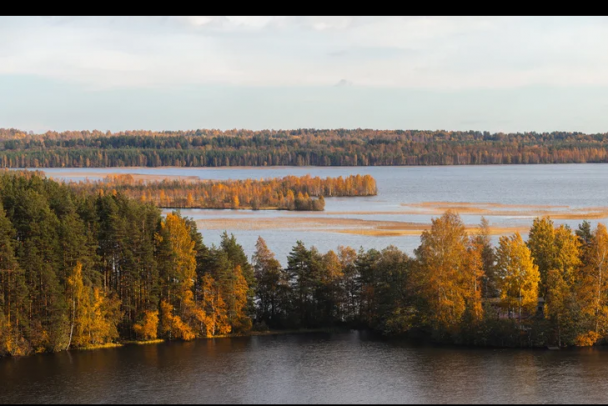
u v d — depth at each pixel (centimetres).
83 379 10712
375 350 12269
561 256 12938
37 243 12112
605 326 12081
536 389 10031
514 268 12438
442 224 12625
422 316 12675
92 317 12344
